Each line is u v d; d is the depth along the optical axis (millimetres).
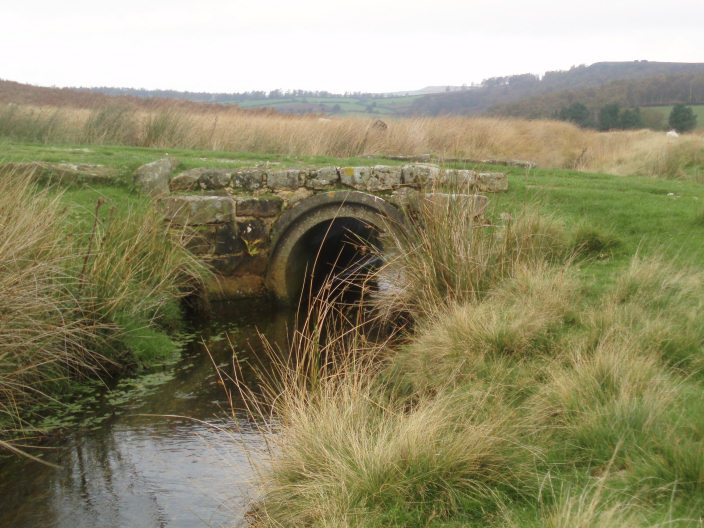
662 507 3393
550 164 19891
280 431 4988
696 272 7109
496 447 4090
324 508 3809
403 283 7938
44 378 6566
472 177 10539
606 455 3949
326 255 14117
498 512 3635
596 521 3221
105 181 10883
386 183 10836
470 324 6082
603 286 7094
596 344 5594
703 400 4426
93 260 7770
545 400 4699
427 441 4039
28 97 24688
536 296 6570
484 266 7406
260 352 8367
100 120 15859
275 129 17125
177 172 11930
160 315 8750
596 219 9789
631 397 4426
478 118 22047
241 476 4941
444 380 5582
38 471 5254
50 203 7219
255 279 11180
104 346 7398
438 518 3674
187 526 4395
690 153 17906
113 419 6250
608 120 50062
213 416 6324
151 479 5074
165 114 16453
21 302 5930
